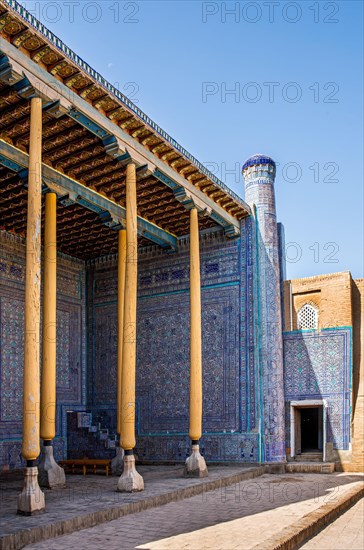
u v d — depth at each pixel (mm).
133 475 6359
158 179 8203
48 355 7078
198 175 8586
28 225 5586
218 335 10016
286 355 10289
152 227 10117
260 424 9430
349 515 5836
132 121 7082
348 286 10164
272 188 10438
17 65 5621
